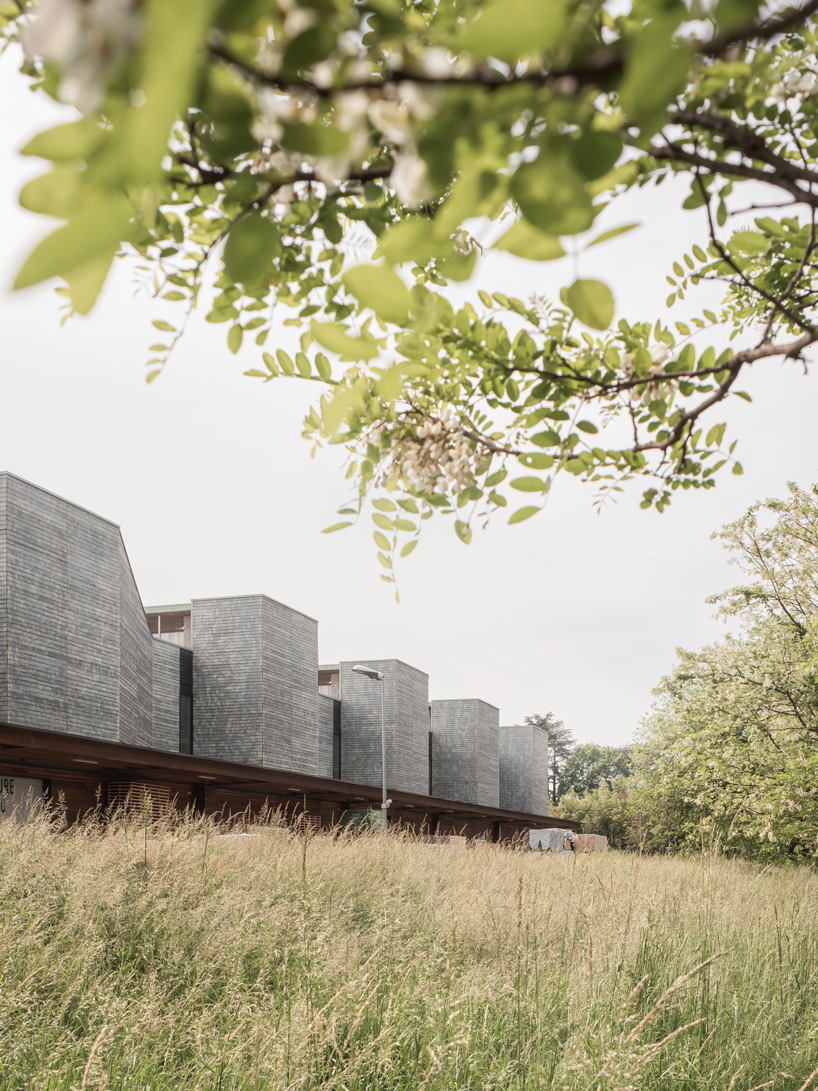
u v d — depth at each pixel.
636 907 5.90
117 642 20.05
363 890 7.90
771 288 2.51
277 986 4.46
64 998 4.21
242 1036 3.69
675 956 5.18
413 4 1.64
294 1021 3.68
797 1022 4.78
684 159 1.29
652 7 0.68
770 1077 3.92
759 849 16.81
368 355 0.84
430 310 0.81
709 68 1.38
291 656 31.41
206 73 0.67
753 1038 4.37
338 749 38.88
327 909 6.20
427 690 43.28
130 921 5.62
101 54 0.43
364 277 0.75
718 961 5.17
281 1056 3.26
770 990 5.05
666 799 21.53
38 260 0.48
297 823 10.81
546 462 1.95
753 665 16.28
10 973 4.34
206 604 29.78
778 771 14.64
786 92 1.59
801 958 5.66
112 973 4.79
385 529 2.08
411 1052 3.74
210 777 20.33
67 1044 3.71
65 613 18.33
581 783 98.69
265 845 9.12
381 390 1.10
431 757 46.53
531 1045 3.90
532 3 0.57
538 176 0.76
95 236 0.49
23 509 17.30
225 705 28.97
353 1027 3.34
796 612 16.97
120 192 0.57
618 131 0.75
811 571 16.70
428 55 0.71
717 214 1.80
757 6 0.74
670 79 0.68
